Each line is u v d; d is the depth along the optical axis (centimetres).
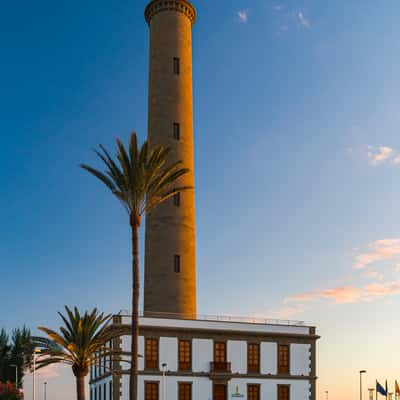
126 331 5634
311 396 6225
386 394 8781
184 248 6519
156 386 5653
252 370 6062
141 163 4109
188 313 6362
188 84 7100
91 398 6900
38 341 5025
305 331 6406
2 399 8862
